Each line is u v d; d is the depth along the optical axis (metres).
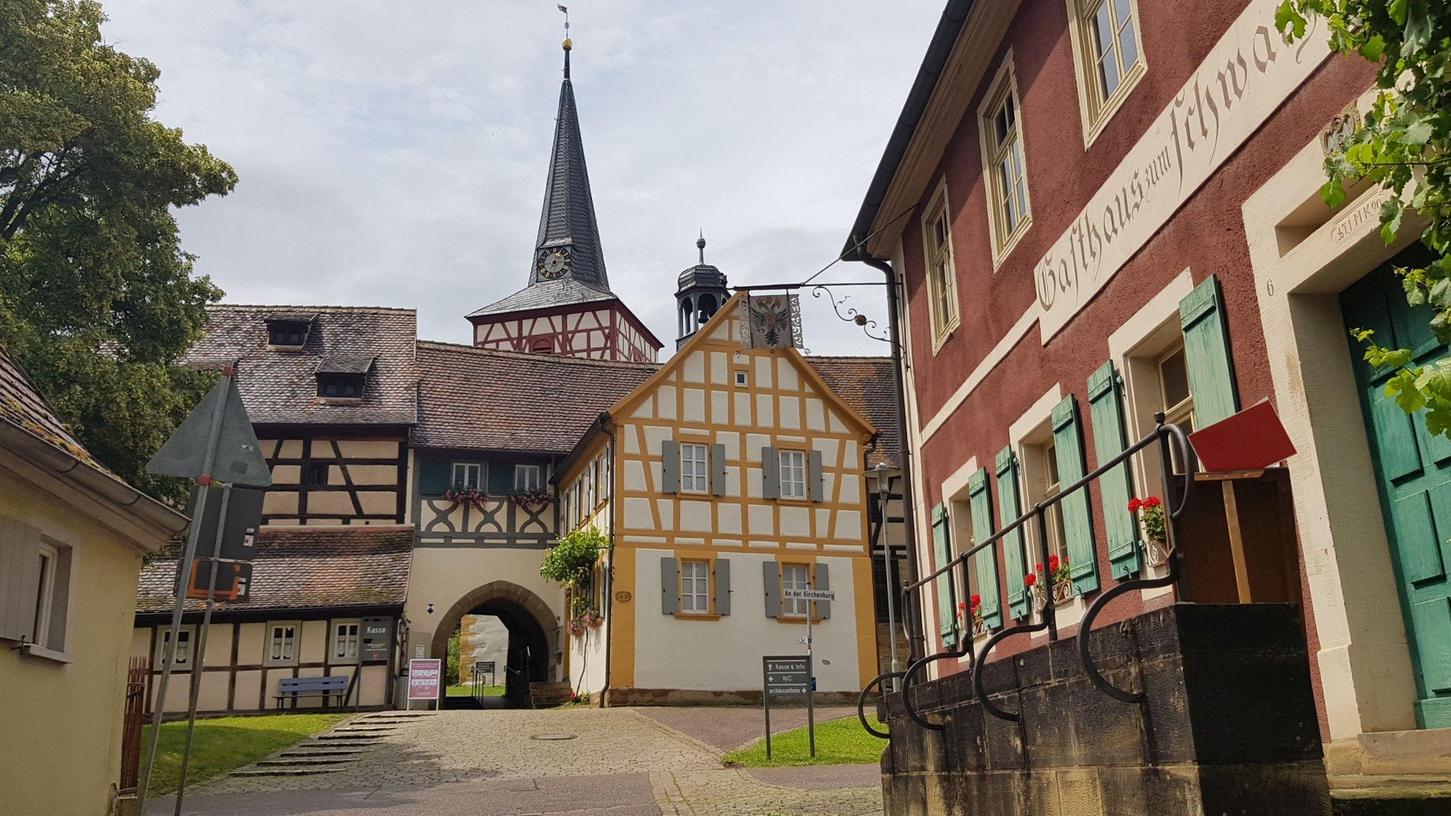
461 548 30.08
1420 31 3.33
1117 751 4.10
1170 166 7.07
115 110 19.17
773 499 27.38
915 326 12.61
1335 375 5.74
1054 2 8.74
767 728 15.09
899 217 12.49
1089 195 8.20
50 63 18.61
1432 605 5.25
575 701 27.67
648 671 25.48
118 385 18.33
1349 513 5.54
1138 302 7.47
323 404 30.78
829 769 13.75
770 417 27.94
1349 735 5.34
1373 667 5.35
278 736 19.67
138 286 20.12
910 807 6.50
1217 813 3.56
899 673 6.89
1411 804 3.75
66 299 18.95
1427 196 3.49
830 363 34.72
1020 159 9.62
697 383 27.53
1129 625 4.02
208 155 20.66
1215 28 6.57
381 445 30.23
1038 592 9.04
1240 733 3.63
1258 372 6.12
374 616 26.42
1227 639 3.71
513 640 35.31
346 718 22.56
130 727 10.55
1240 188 6.30
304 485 29.81
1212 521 4.38
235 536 8.48
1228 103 6.43
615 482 26.36
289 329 33.09
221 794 13.88
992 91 10.02
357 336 33.56
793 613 26.88
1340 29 3.76
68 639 8.61
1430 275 3.54
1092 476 4.55
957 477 11.20
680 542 26.47
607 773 14.80
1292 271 5.79
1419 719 5.31
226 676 25.70
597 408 33.34
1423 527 5.29
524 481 31.33
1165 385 7.56
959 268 11.01
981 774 5.40
